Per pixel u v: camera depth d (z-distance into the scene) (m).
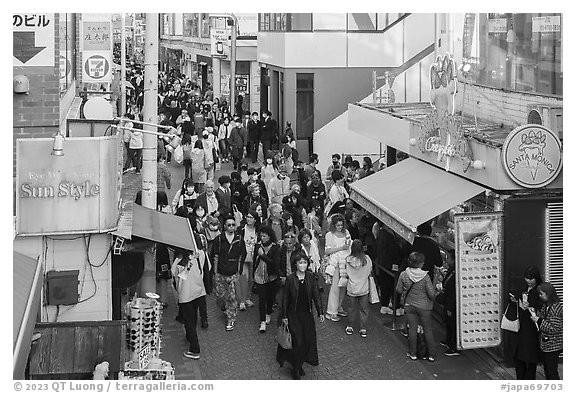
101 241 10.25
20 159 9.76
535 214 11.83
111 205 10.14
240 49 36.03
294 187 17.86
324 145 27.88
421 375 11.60
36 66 10.68
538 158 11.80
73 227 9.98
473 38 17.19
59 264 10.14
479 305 11.88
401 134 16.75
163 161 25.80
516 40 15.52
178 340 12.99
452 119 13.61
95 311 10.28
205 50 45.03
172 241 11.27
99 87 20.31
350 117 21.25
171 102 37.66
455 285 11.95
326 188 21.19
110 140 10.07
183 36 54.44
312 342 11.53
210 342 12.92
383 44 28.42
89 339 8.80
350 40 28.39
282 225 14.51
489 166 12.21
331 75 28.47
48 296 10.02
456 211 14.13
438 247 12.79
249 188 17.83
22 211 9.80
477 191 12.70
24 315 7.45
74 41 19.00
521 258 11.84
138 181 19.91
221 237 13.41
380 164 23.11
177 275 12.17
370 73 28.52
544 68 14.62
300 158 29.00
